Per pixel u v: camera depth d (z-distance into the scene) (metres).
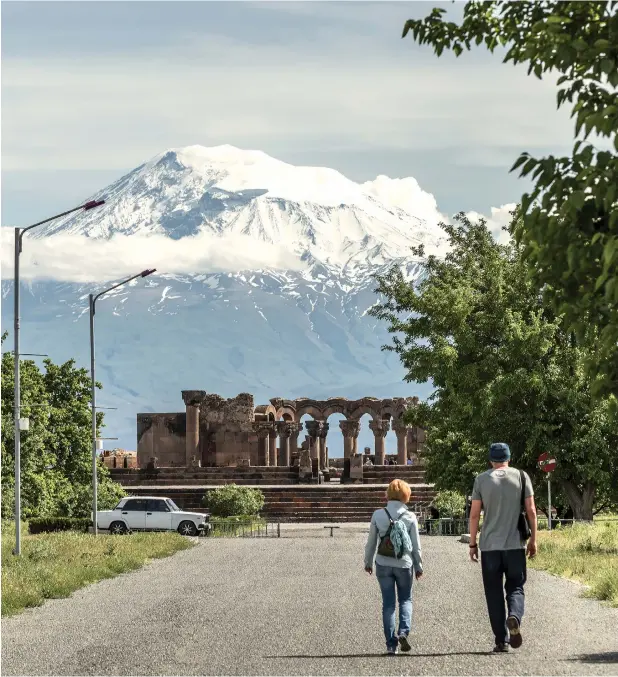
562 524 83.44
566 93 21.02
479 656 24.78
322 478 144.62
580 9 21.25
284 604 35.09
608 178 19.69
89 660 25.50
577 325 21.25
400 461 162.38
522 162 20.50
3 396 94.44
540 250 20.83
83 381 108.81
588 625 29.34
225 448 161.88
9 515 93.94
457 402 78.00
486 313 79.56
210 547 66.62
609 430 74.75
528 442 74.75
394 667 23.70
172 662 24.92
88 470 106.38
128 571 49.12
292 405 169.00
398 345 84.88
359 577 44.44
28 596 36.66
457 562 51.84
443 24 24.08
